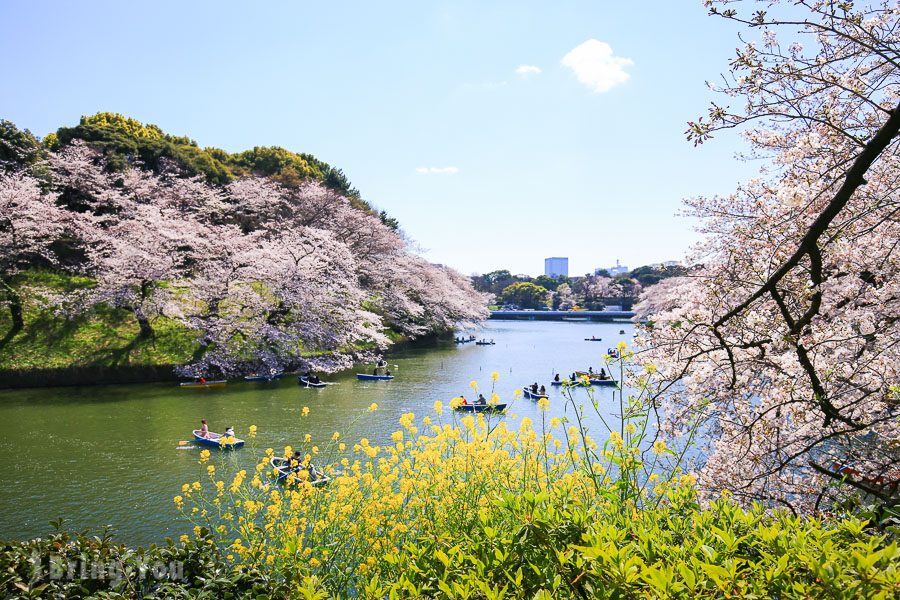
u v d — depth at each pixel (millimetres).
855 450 5387
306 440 6266
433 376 31406
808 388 5598
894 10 5613
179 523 11109
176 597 3479
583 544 2531
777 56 4902
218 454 15484
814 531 2320
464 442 4941
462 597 2289
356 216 49969
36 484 13219
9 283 31016
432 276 56656
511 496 2910
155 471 14094
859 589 1854
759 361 5957
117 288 28766
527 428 5141
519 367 36656
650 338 7297
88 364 25734
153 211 34562
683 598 1954
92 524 11102
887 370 5441
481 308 73688
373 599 2660
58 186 39969
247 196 45469
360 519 4188
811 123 6254
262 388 26016
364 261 46969
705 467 6816
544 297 127688
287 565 3645
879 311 6152
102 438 17062
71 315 28828
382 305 46688
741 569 2242
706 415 6613
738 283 6133
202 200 43875
